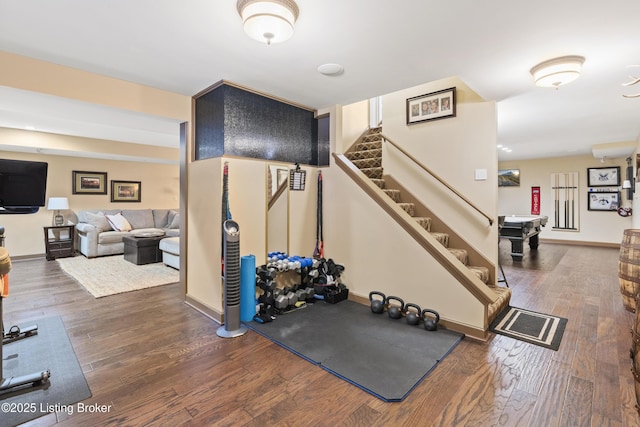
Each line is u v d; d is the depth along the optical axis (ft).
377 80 9.55
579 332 8.92
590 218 25.85
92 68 8.63
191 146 11.17
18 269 16.69
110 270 16.55
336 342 8.21
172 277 15.15
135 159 23.11
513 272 16.30
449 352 7.73
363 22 6.37
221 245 9.65
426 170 12.45
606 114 13.67
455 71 8.89
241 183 10.11
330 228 12.30
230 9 5.89
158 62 8.27
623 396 6.00
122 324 9.47
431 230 12.85
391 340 8.32
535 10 5.98
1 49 7.52
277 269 10.47
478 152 11.69
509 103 11.98
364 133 18.43
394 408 5.68
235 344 8.20
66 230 20.93
